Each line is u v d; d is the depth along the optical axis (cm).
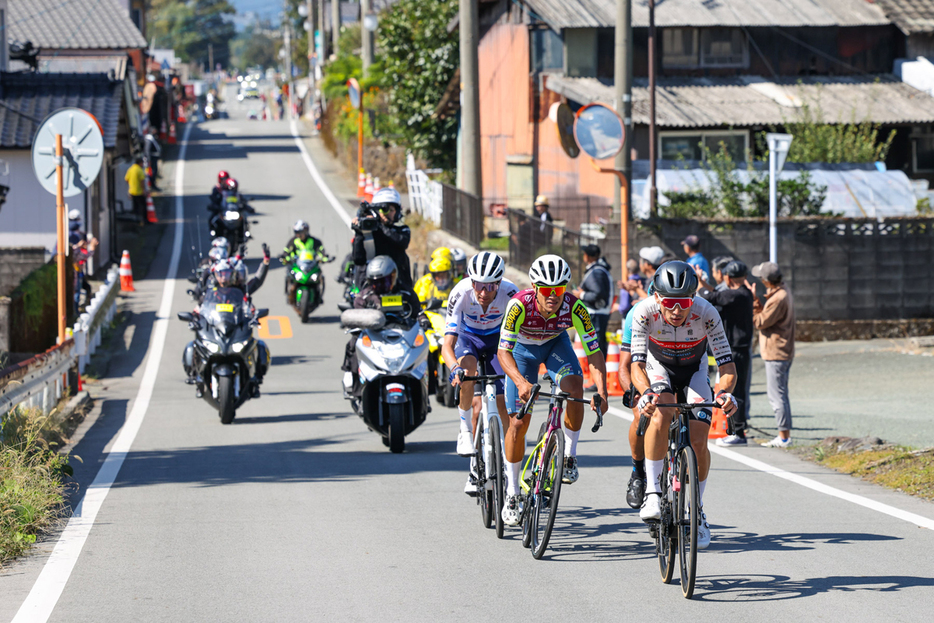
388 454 2795
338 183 11512
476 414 2036
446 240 6981
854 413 3300
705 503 2144
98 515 2066
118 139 8919
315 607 1482
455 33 9875
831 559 1712
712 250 5000
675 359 1719
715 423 2944
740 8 7700
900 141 7669
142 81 14450
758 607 1469
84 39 13438
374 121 11950
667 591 1555
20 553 1781
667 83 7394
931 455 2453
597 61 7488
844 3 8000
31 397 3044
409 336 2847
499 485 1867
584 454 2738
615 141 4025
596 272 3769
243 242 6184
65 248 3741
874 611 1442
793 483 2352
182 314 3438
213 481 2419
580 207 6888
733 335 2881
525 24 7731
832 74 7825
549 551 1792
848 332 5084
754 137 7012
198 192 11081
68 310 4134
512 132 8112
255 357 3466
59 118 3597
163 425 3331
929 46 7881
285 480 2427
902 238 5094
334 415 3519
